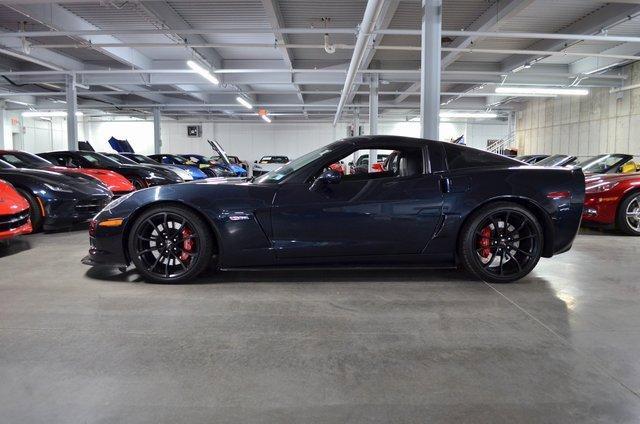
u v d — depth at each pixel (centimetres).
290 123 3061
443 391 182
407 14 951
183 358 211
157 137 2262
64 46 1023
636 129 1537
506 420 161
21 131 2512
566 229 342
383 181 338
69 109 1476
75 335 238
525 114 2353
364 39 877
